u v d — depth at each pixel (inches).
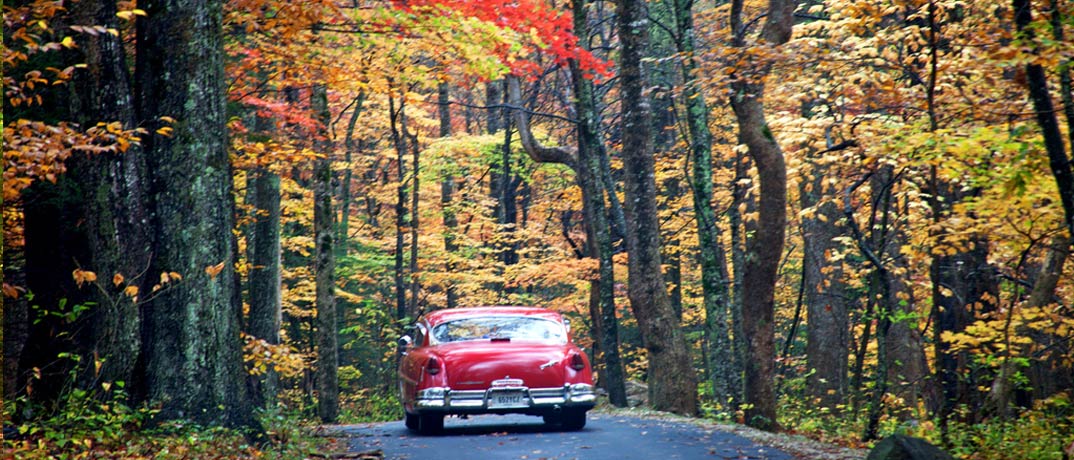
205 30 420.8
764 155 617.0
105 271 436.5
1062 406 584.4
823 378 1005.8
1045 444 480.1
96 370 399.9
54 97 450.3
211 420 416.5
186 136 415.2
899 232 887.7
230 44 572.4
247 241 993.5
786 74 575.2
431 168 1248.2
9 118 428.8
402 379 573.9
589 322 1460.4
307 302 1301.7
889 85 558.6
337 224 1359.5
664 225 1197.7
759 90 615.5
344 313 1444.4
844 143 621.3
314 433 538.3
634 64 743.7
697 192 762.2
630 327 1565.0
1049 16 396.8
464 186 1467.8
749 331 633.0
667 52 1152.2
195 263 416.5
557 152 1025.5
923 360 843.4
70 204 476.7
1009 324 535.2
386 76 605.6
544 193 1498.5
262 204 869.8
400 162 1209.4
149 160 417.7
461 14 563.5
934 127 497.0
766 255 623.5
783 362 915.4
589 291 1325.0
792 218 1031.6
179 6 415.8
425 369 516.1
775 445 451.2
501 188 1492.4
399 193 1227.9
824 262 1023.0
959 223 531.2
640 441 462.3
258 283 869.2
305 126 674.8
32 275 480.7
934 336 555.2
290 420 494.0
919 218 723.4
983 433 513.7
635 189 746.8
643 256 746.2
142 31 418.3
